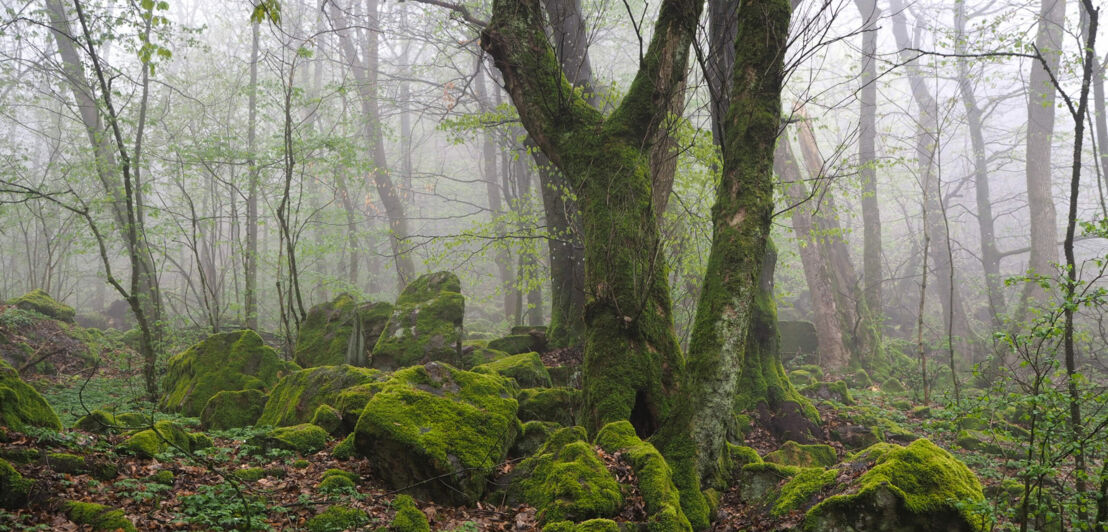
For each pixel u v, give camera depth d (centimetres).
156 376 1259
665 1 841
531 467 668
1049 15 1972
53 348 1446
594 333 794
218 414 934
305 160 1662
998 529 639
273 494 602
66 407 1050
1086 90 644
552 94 870
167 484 587
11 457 536
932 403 1389
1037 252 1956
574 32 1316
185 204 2648
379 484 655
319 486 618
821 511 566
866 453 638
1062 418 545
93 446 611
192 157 1738
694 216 1225
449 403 705
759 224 714
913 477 562
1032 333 553
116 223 1784
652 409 769
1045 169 1986
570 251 1380
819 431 1088
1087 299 538
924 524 543
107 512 496
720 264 716
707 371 695
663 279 833
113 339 1719
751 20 752
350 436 730
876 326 1964
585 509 572
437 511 617
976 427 1123
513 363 1074
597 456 647
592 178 834
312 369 948
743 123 737
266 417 929
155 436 656
